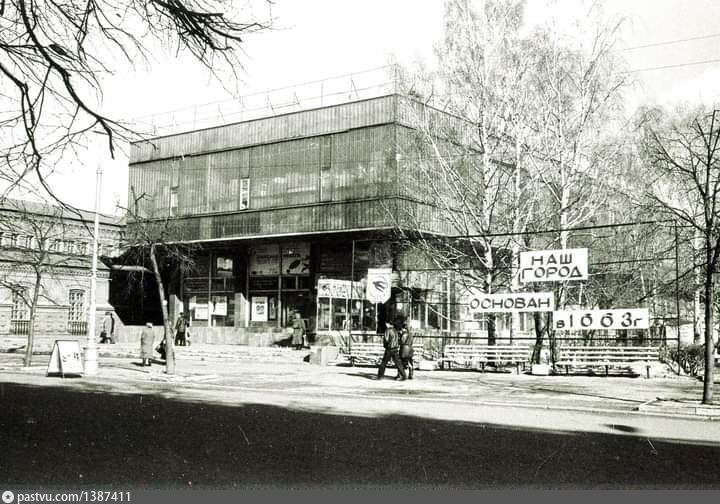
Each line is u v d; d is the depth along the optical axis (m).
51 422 11.77
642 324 19.88
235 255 38.78
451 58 24.62
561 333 25.86
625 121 23.91
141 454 8.94
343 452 9.23
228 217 36.81
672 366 22.34
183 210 38.81
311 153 34.06
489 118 24.20
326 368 25.22
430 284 32.78
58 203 8.06
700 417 13.12
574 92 23.84
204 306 39.91
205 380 20.66
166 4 7.03
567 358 22.00
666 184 24.70
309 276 35.91
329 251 35.19
